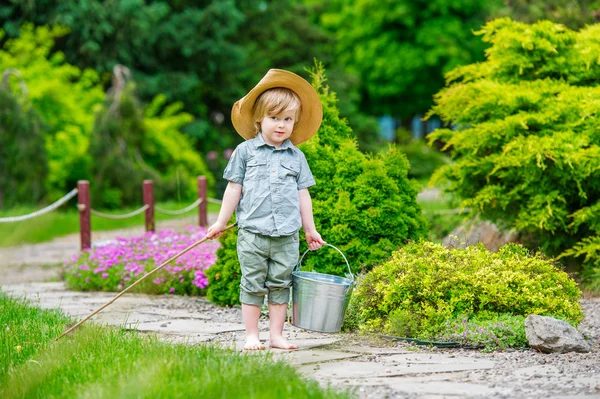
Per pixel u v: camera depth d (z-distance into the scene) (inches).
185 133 1058.7
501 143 363.6
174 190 850.8
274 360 188.5
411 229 276.2
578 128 350.3
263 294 210.8
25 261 512.7
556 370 180.7
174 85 1051.3
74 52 997.2
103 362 178.5
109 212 800.3
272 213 204.7
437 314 223.0
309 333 238.2
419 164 1067.9
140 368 166.2
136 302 314.7
